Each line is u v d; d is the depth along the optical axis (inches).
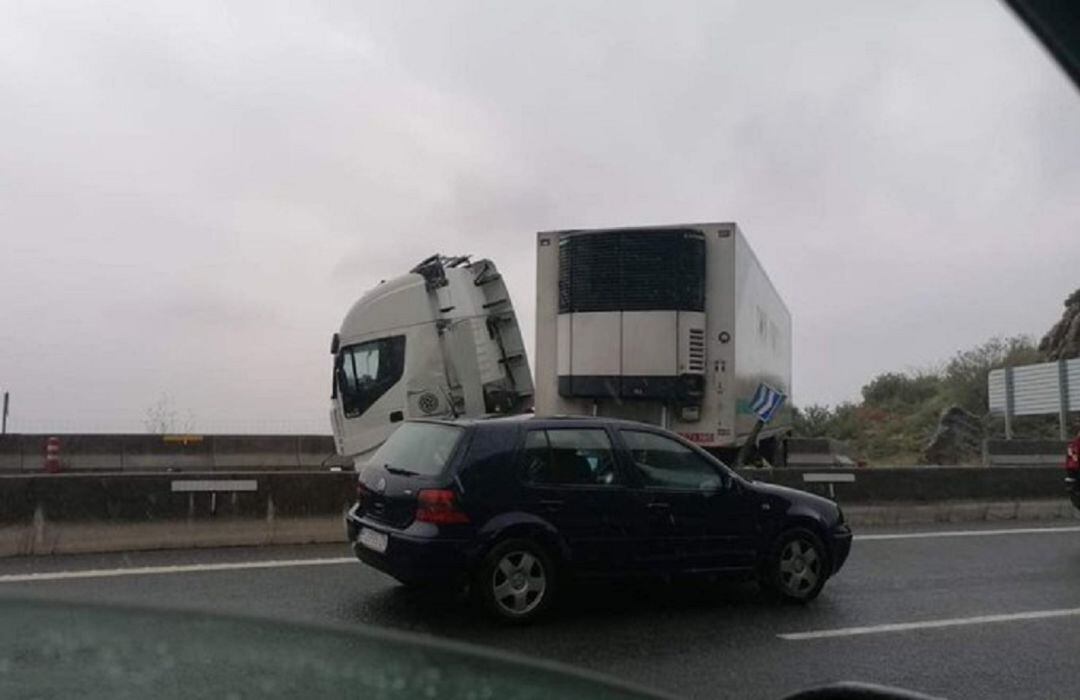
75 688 100.2
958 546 491.8
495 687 104.2
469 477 296.4
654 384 507.8
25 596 114.9
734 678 250.7
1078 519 615.8
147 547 420.8
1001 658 273.7
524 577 299.9
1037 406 1035.9
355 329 617.6
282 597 333.7
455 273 621.6
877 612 331.6
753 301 581.0
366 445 609.0
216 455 961.5
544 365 533.3
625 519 312.7
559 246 535.5
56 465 874.8
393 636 112.4
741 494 334.6
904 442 1243.2
